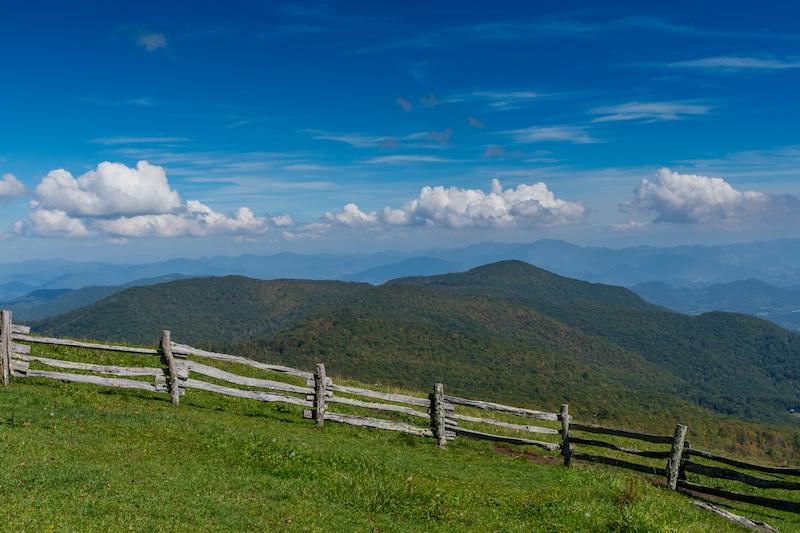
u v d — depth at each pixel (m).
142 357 27.27
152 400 20.34
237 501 12.11
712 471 18.39
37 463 12.07
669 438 19.23
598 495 15.26
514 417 37.38
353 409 26.17
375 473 15.36
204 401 21.89
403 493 14.11
